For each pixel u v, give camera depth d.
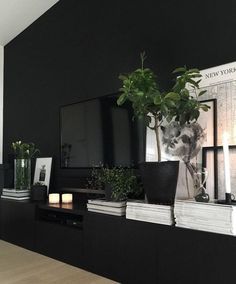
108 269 1.93
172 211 1.64
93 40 2.87
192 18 2.13
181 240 1.56
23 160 3.08
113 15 2.70
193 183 1.87
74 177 2.95
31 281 1.96
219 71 1.93
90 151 2.71
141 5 2.47
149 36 2.39
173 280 1.58
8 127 4.03
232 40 1.92
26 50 3.77
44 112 3.42
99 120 2.65
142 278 1.73
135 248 1.78
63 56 3.21
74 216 2.38
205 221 1.48
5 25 3.68
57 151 3.20
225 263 1.39
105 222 1.96
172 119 1.94
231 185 1.79
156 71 2.32
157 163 1.75
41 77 3.49
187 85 2.03
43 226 2.48
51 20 3.40
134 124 2.34
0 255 2.49
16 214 2.80
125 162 2.39
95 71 2.83
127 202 1.87
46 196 2.87
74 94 3.04
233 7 1.93
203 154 1.93
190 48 2.13
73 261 2.20
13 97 3.96
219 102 1.90
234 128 1.82
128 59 2.54
